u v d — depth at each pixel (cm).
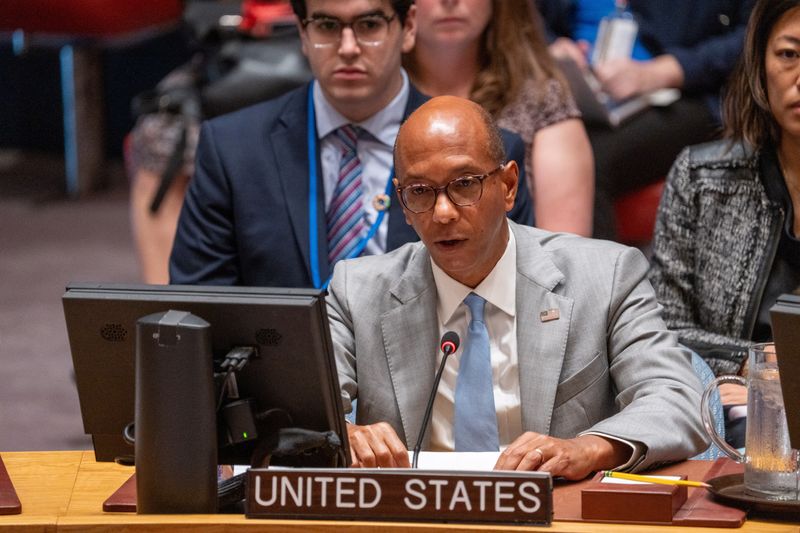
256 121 1281
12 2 2620
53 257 2927
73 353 780
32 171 3903
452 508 698
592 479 804
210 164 1274
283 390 757
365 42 1216
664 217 1205
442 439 940
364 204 1252
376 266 983
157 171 1719
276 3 1644
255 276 1251
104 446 811
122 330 764
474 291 934
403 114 1262
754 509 736
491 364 936
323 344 749
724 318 1168
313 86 1288
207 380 729
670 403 868
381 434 839
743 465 809
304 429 761
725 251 1170
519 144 1295
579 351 932
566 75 1695
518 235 962
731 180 1172
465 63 1479
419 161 863
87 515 762
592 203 1495
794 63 1091
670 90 1761
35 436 1814
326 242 1241
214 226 1267
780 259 1155
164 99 1720
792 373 702
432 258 922
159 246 1738
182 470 730
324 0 1211
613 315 940
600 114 1697
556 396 931
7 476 847
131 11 2634
